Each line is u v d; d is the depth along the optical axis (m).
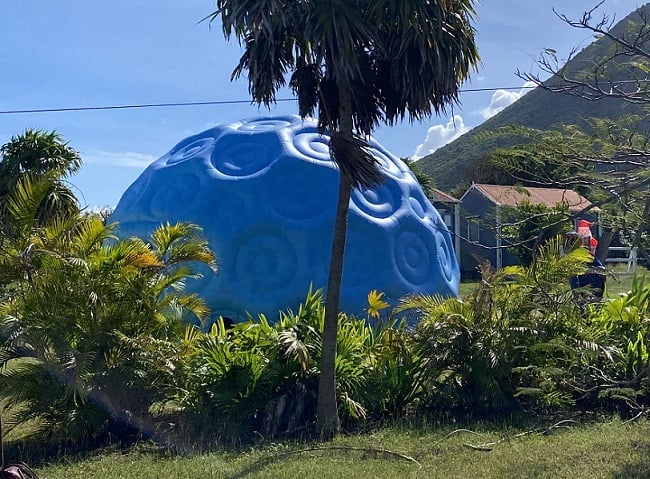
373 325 13.19
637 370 9.64
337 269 8.38
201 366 8.51
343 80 7.98
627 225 7.20
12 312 7.93
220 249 13.25
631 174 6.95
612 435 8.10
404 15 7.37
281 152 14.17
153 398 8.32
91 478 6.76
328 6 7.31
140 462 7.31
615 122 7.34
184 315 9.81
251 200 13.59
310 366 8.78
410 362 9.52
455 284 15.52
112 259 8.27
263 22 7.27
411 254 14.30
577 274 9.92
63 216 8.59
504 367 9.43
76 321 7.97
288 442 8.01
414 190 15.26
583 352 9.43
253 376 8.48
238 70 8.15
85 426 7.90
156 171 15.22
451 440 8.01
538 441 7.92
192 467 7.00
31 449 8.04
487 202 27.78
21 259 7.86
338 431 8.31
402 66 7.93
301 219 13.55
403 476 6.55
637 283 11.75
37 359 7.87
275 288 13.24
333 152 7.92
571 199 8.77
